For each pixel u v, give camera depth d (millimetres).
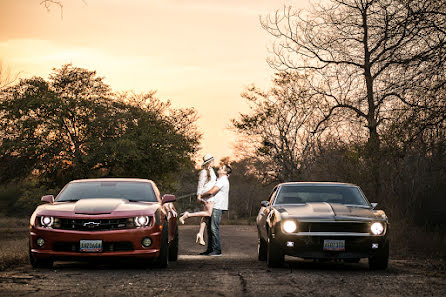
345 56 21797
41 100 35156
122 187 10156
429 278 7867
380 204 20500
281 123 36438
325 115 24859
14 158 35406
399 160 18859
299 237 8750
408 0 13992
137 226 8688
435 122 13305
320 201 10359
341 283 7219
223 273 8172
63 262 10203
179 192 66312
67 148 36250
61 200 9719
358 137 20953
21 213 59875
